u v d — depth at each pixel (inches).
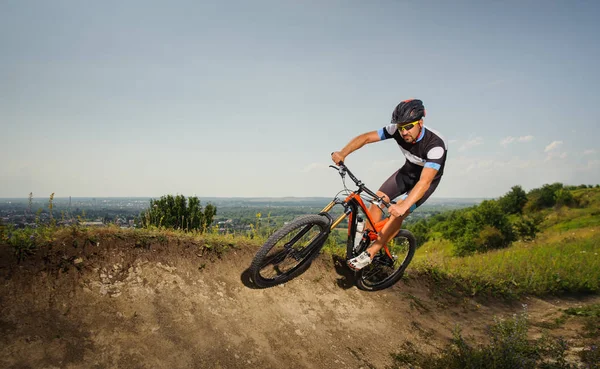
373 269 216.1
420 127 161.2
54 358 101.8
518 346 171.2
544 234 1406.3
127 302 131.3
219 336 136.7
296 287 189.2
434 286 272.2
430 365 169.0
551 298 333.4
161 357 117.0
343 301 200.5
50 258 127.7
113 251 144.8
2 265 117.0
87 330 115.0
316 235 168.1
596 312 259.6
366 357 167.3
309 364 147.0
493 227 1423.5
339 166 166.7
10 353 97.3
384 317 205.0
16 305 111.3
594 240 781.9
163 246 158.7
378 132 173.8
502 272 373.4
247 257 181.5
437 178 169.0
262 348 142.7
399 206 147.4
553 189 2449.6
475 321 241.4
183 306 141.3
